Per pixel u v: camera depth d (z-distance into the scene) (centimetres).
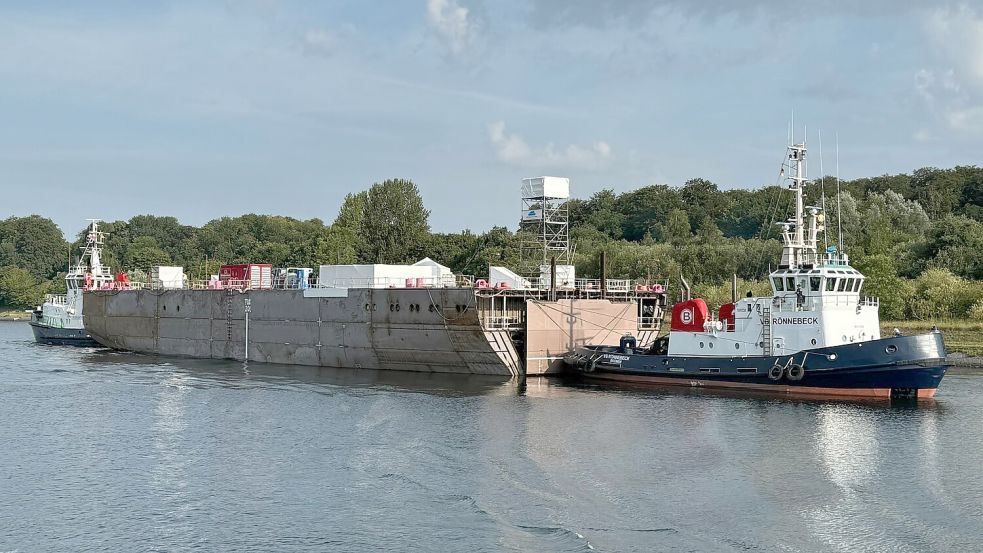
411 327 7450
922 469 4128
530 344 7281
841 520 3412
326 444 4791
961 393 6206
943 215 15550
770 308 6241
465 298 6994
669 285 11756
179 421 5506
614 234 18975
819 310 6031
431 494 3831
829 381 5938
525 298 7344
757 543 3181
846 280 6094
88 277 11600
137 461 4509
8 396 6538
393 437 4919
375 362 7894
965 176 17188
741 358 6272
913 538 3212
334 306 8125
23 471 4338
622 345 7256
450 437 4891
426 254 15838
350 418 5497
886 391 5809
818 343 6034
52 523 3581
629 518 3466
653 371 6700
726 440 4750
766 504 3616
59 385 7144
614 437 4847
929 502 3619
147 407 6019
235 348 9175
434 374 7581
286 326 8606
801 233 6316
